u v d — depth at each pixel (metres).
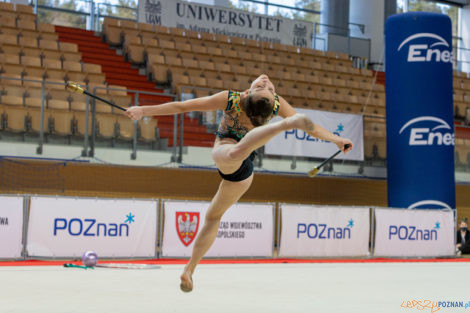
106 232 9.30
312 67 20.03
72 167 12.45
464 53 26.78
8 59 14.59
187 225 9.88
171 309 3.78
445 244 11.86
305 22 22.30
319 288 5.43
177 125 12.81
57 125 11.80
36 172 12.04
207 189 13.95
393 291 5.23
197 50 18.83
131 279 6.11
